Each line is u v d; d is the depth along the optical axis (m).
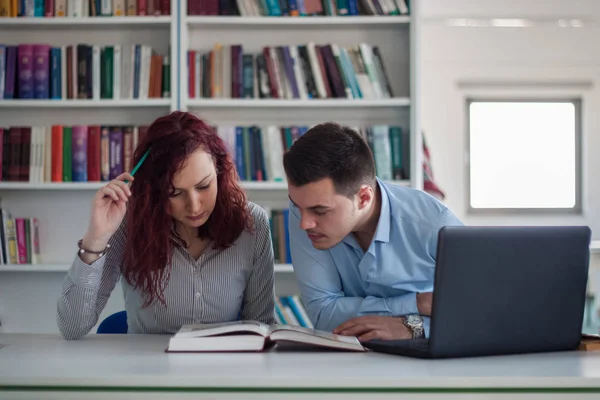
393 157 3.46
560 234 1.38
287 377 1.13
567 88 4.92
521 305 1.37
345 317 1.71
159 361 1.32
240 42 3.62
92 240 1.66
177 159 1.68
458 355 1.35
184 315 1.86
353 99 3.42
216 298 1.87
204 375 1.14
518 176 5.05
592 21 4.84
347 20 3.44
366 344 1.48
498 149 5.05
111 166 3.41
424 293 1.65
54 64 3.42
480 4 4.80
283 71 3.46
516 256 1.35
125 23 3.44
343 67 3.45
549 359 1.35
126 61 3.42
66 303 1.67
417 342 1.45
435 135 4.89
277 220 3.44
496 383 1.13
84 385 1.15
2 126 3.57
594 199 4.99
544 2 4.80
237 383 1.12
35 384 1.15
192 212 1.72
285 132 3.45
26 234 3.45
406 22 3.47
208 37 3.62
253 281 1.94
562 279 1.40
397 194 1.80
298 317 3.38
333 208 1.50
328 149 1.47
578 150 5.01
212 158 1.76
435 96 4.89
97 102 3.39
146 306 1.83
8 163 3.40
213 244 1.86
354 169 1.49
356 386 1.12
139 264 1.77
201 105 3.47
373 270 1.75
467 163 4.95
